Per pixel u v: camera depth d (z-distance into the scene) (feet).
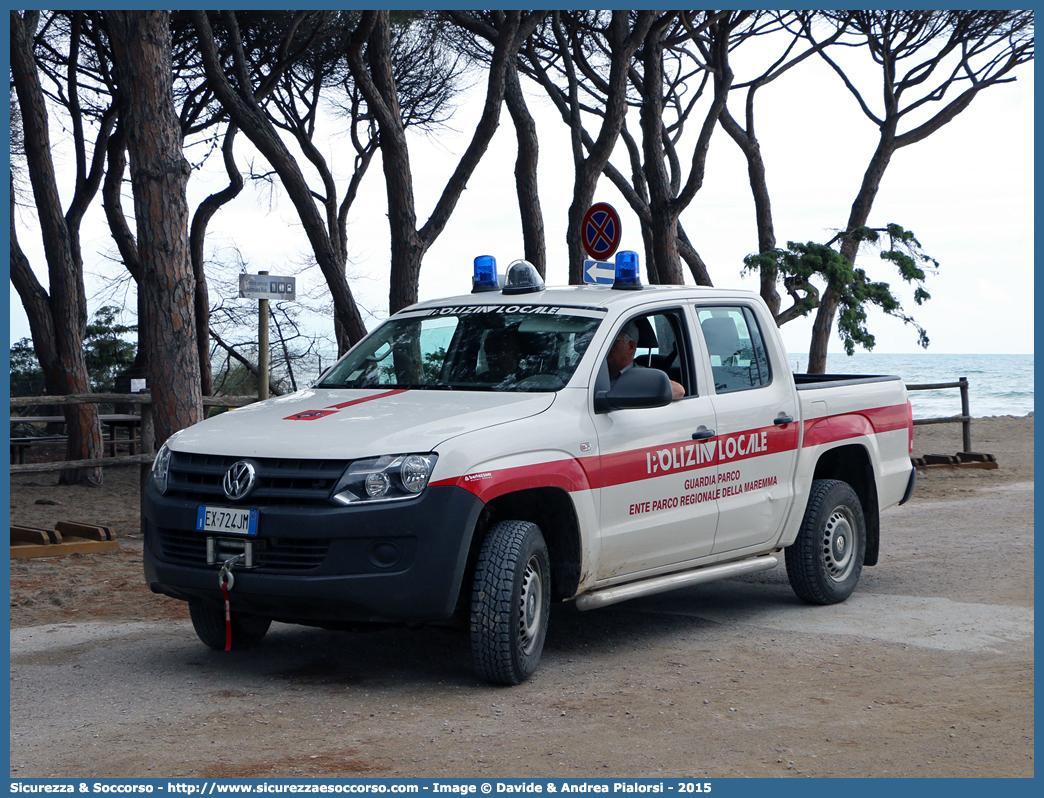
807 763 13.75
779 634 21.18
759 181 66.49
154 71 31.27
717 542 21.39
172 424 31.99
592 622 22.49
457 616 17.69
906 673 18.13
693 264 66.39
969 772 13.44
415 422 17.33
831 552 23.94
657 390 18.63
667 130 67.41
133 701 16.67
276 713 15.97
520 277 22.07
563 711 15.99
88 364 86.58
